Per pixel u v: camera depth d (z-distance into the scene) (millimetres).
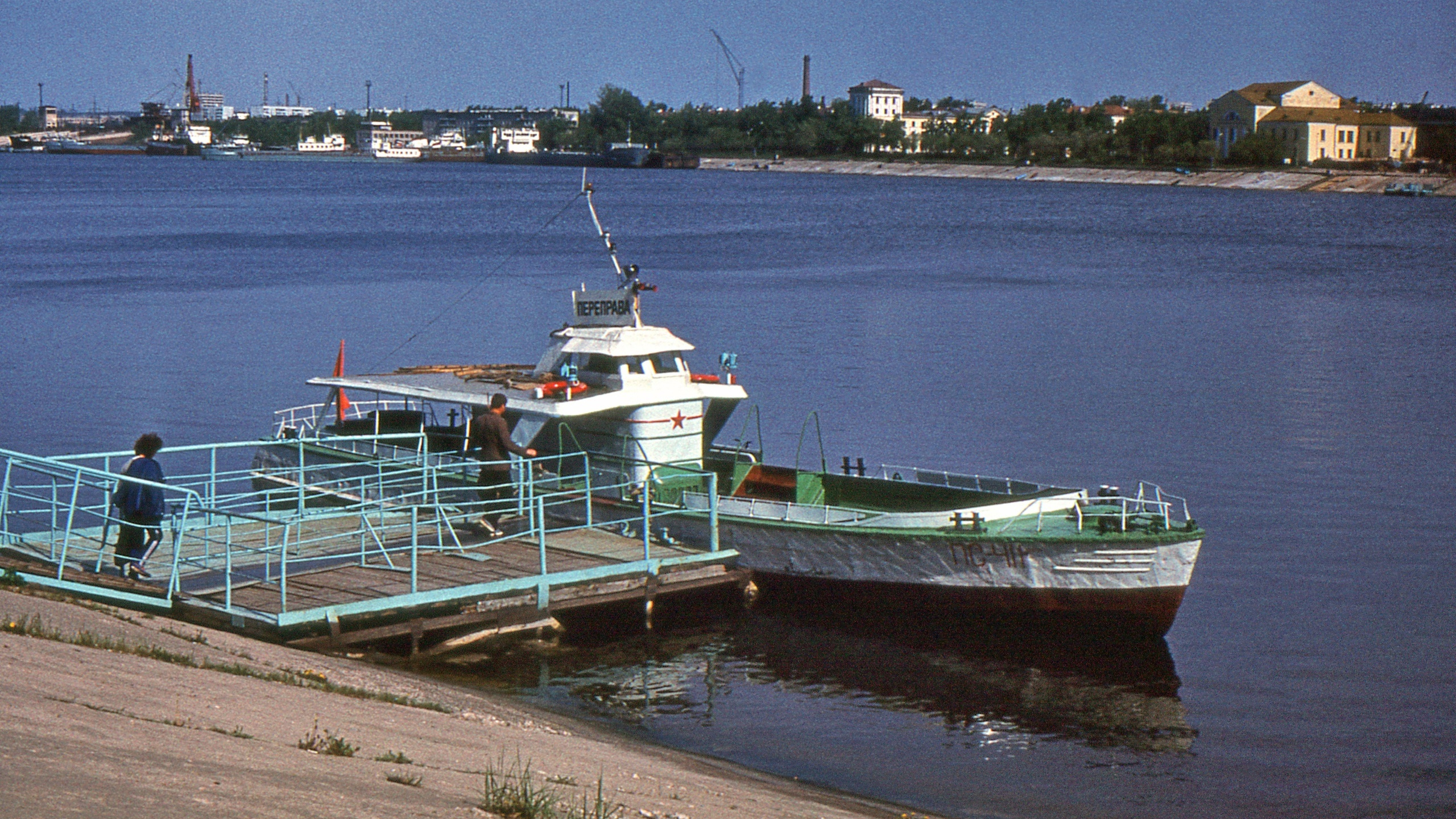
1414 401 41781
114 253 98188
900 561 21906
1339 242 114625
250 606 18516
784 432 37000
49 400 41188
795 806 13031
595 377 24797
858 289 75438
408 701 15133
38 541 21375
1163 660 20219
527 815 9281
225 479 23984
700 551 22578
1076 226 134375
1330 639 21016
